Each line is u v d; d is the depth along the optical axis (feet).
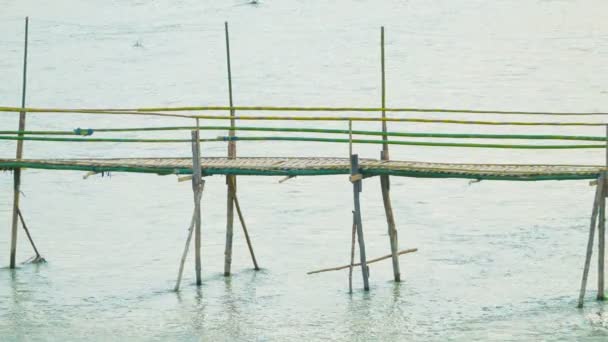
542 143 225.97
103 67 313.53
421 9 397.80
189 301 122.83
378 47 337.31
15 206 139.33
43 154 220.02
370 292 125.18
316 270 136.56
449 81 291.79
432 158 215.31
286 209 175.01
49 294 127.13
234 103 271.69
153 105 271.69
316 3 409.69
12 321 115.96
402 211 172.65
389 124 247.91
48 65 315.78
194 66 314.55
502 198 179.11
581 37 345.72
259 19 382.63
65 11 397.60
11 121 251.39
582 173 112.47
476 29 362.53
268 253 147.02
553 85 283.59
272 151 221.66
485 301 120.37
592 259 138.82
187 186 193.16
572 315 114.11
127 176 200.75
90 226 165.99
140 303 122.31
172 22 378.53
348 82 292.20
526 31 357.82
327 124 248.73
